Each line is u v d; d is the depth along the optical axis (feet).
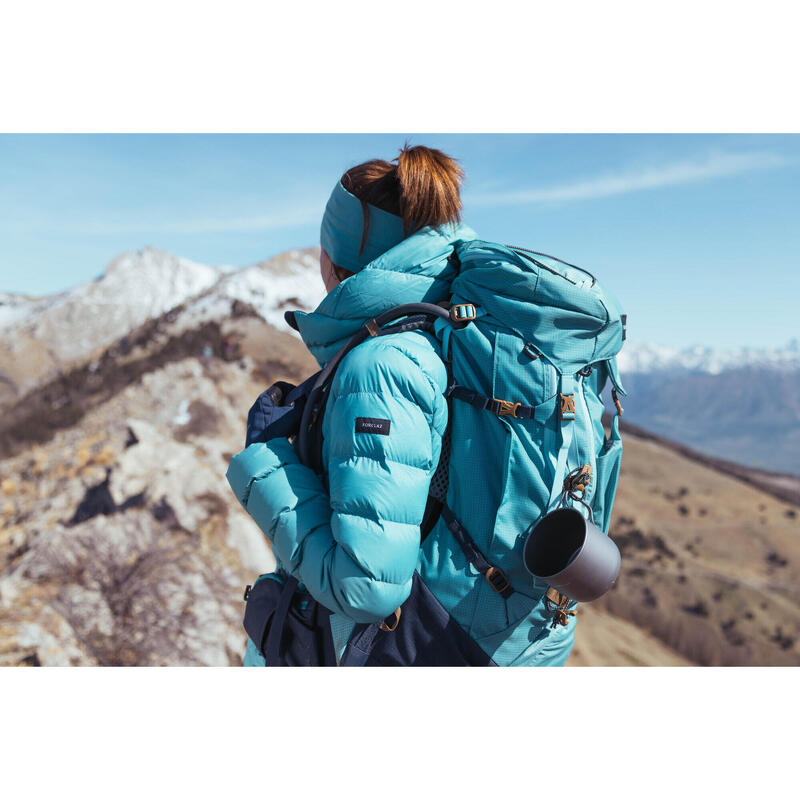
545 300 2.94
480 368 3.01
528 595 3.03
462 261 3.21
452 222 3.29
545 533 3.05
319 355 3.37
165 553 22.54
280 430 3.24
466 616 3.00
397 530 2.67
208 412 34.78
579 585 2.90
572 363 2.98
